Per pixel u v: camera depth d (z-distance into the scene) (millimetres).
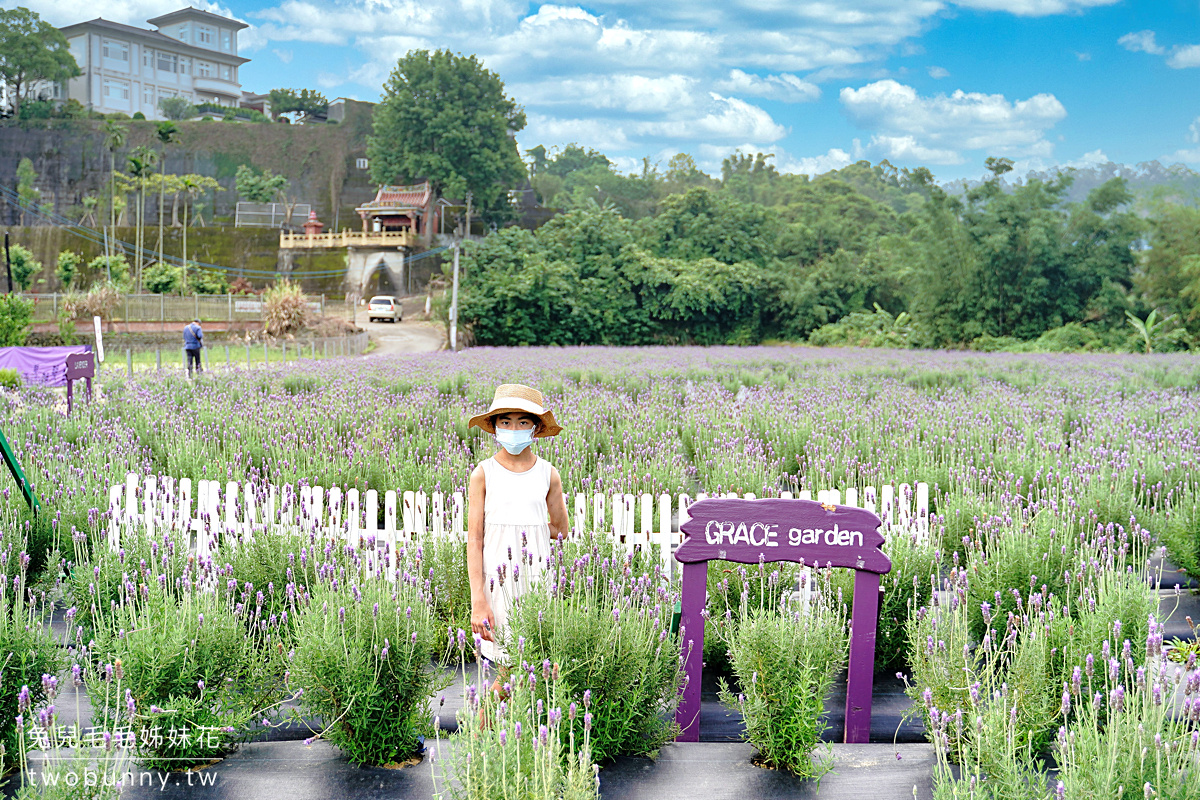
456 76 73062
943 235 50156
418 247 69750
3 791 3014
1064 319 49062
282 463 7438
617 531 5453
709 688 4246
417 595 3648
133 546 4469
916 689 3689
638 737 3359
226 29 151250
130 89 135125
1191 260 45906
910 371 21656
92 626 4094
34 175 94312
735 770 3307
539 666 3166
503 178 78000
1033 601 3822
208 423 9852
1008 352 39438
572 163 151750
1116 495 5969
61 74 115125
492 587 3580
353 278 68938
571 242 57125
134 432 9727
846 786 3197
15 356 19609
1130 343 43688
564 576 3688
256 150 95125
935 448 8594
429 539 4840
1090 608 3730
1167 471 6926
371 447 8344
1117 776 2549
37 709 3205
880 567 3555
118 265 67750
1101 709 3248
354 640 3291
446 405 12891
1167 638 4754
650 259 57688
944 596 4949
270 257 73875
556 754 2664
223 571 4375
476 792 2568
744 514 3584
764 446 9602
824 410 11547
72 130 97062
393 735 3332
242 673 3609
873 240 70125
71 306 43531
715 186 123188
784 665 3283
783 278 60500
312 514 5078
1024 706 3172
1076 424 10805
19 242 76625
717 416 11203
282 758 3381
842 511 3562
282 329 43500
